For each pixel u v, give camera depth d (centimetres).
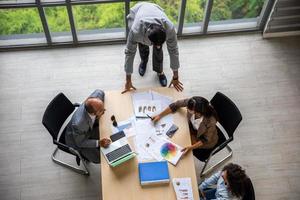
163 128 376
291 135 472
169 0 503
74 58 528
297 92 506
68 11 489
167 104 394
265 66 528
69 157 448
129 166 351
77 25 525
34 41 532
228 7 530
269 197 428
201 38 553
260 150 459
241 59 534
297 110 491
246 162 450
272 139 468
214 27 553
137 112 386
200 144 369
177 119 383
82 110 372
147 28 371
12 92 496
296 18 530
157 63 473
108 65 523
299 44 548
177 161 354
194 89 504
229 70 523
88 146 379
